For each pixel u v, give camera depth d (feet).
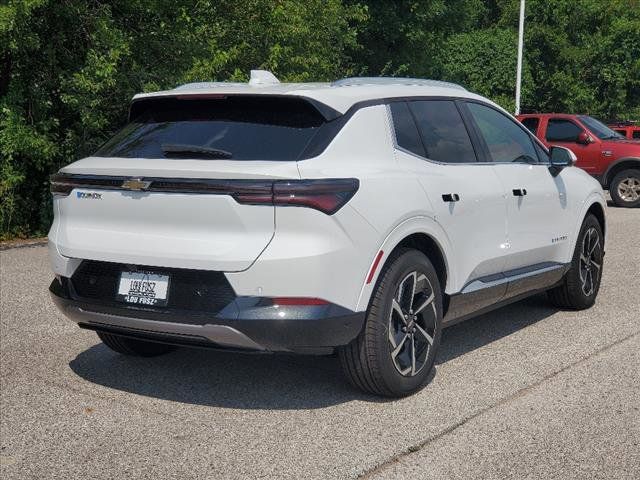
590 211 23.62
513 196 19.10
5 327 21.50
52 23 40.98
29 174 41.70
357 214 14.20
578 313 22.95
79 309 15.21
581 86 135.44
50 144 39.63
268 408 15.30
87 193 15.12
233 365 18.06
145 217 14.48
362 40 95.66
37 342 20.01
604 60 137.28
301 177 13.70
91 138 43.14
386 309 14.90
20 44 37.91
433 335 16.24
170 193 14.16
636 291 25.98
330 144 14.56
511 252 19.06
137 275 14.66
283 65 52.80
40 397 15.97
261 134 14.69
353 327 14.30
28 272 29.76
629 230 42.34
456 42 135.03
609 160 55.62
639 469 12.44
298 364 18.10
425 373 16.02
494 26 165.27
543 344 19.62
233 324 13.67
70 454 13.26
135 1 43.11
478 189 17.78
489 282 18.31
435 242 16.33
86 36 41.42
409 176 15.83
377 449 13.28
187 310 14.11
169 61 45.80
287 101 14.97
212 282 13.97
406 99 16.98
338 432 14.05
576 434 13.82
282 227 13.62
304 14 56.18
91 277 15.24
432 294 16.10
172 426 14.44
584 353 18.76
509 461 12.73
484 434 13.85
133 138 15.79
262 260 13.58
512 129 20.49
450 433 13.92
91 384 16.76
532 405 15.26
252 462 12.85
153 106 16.28
